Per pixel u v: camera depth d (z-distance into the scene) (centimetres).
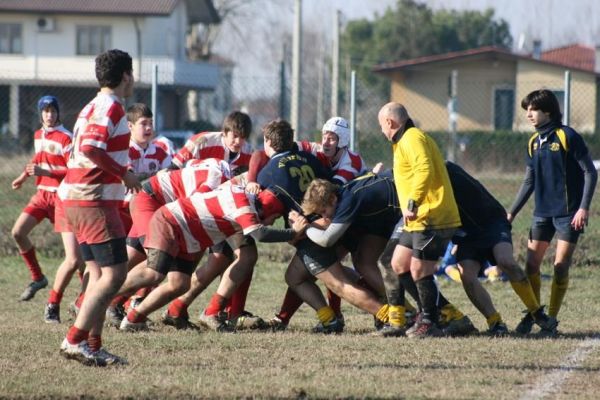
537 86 8912
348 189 2095
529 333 2180
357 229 2155
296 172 2133
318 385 1592
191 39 14350
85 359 1750
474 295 2156
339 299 2286
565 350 1931
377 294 2220
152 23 11619
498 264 2136
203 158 2375
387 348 1948
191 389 1563
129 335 2102
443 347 1955
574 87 9012
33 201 2717
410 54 14725
